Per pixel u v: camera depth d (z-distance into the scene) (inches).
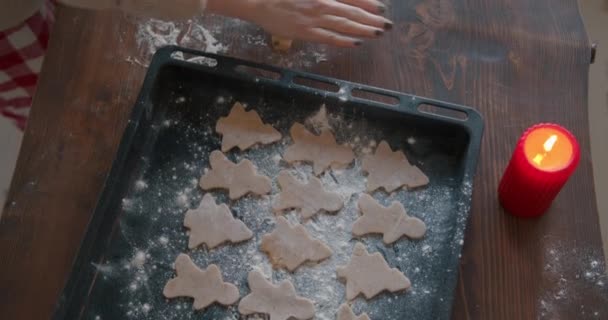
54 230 46.7
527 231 46.7
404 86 50.6
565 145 44.5
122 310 43.9
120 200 46.0
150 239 45.6
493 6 53.3
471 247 46.3
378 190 46.9
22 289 45.2
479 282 45.5
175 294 44.2
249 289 44.5
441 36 52.2
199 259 45.3
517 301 45.1
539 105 50.1
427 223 45.7
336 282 44.6
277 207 46.4
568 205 47.4
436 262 44.8
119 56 51.4
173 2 47.5
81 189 47.8
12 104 55.1
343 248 45.4
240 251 45.5
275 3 49.3
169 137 48.3
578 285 45.5
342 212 46.4
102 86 50.6
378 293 44.1
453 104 46.7
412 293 44.1
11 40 52.4
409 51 51.7
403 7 53.2
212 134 48.5
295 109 48.8
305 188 46.7
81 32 52.0
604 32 75.9
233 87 49.0
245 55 51.4
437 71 51.0
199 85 49.4
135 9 48.1
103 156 48.8
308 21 49.3
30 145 48.8
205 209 46.2
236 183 46.9
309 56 51.4
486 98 50.2
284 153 47.9
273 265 45.1
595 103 73.7
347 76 50.8
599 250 46.4
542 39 52.1
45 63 51.0
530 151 45.1
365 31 49.4
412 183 46.6
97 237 44.0
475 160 45.0
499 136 49.1
